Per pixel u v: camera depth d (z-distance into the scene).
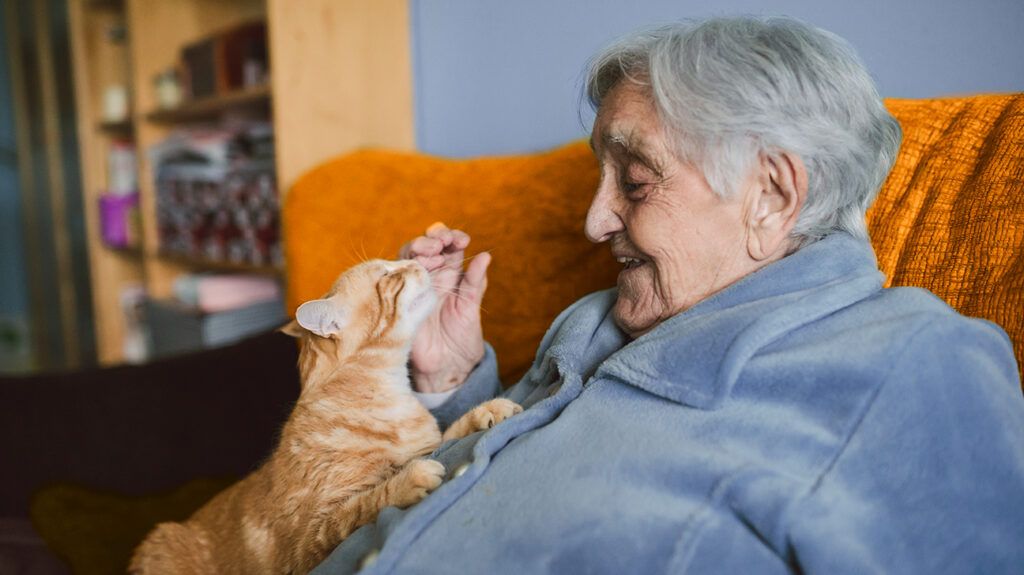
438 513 0.67
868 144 0.70
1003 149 0.76
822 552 0.53
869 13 1.08
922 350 0.57
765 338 0.62
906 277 0.77
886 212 0.82
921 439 0.57
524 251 1.18
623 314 0.81
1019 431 0.59
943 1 1.01
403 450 0.95
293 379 1.44
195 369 1.45
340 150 1.77
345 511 0.83
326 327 1.04
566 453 0.65
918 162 0.83
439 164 1.42
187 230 2.42
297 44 1.68
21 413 1.38
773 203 0.69
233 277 2.32
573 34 1.47
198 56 2.27
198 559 1.04
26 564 1.25
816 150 0.67
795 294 0.65
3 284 3.81
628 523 0.57
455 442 0.84
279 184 1.71
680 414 0.63
